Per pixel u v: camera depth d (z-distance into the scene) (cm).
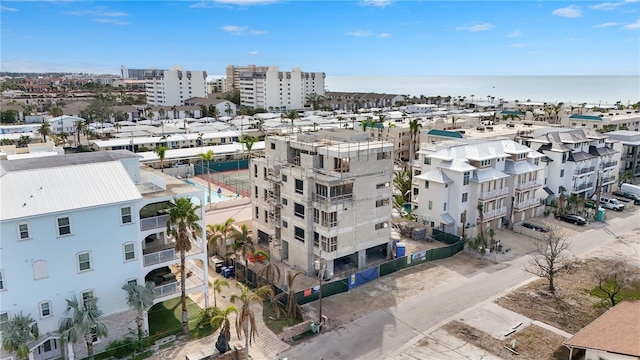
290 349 3966
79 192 3684
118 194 3775
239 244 5528
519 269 5609
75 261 3597
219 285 4375
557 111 15062
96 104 19762
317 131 6519
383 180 5569
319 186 5175
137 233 3875
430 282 5256
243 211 7762
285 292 4662
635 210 8150
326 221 5119
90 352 3612
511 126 10769
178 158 11481
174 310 4569
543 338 4109
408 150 12188
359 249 5494
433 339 4116
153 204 4381
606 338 3453
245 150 12544
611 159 8950
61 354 3672
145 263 3991
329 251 5172
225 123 17538
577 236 6762
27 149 7981
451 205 6600
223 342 3784
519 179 7075
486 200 6612
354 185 5262
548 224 7225
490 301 4803
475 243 6103
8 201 3416
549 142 8069
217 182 10525
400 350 3959
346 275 5400
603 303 4644
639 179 10138
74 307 3481
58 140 13038
